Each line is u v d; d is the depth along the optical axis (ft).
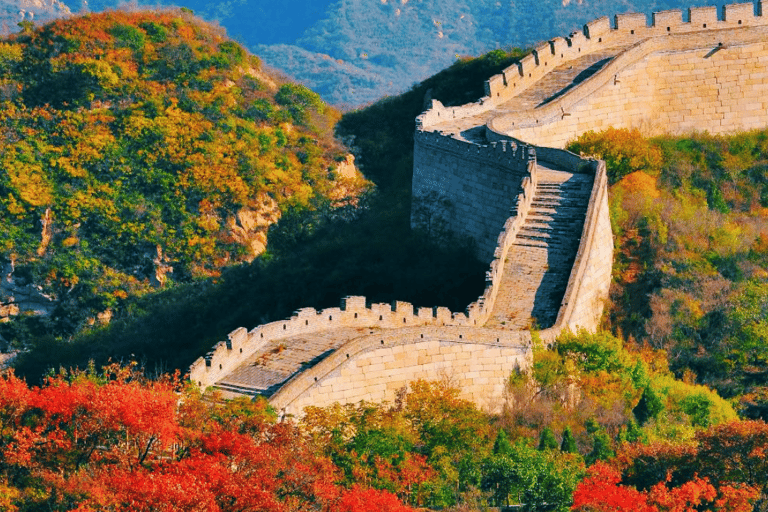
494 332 270.46
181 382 253.03
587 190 317.22
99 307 398.83
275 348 271.90
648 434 256.32
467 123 365.81
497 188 329.93
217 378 261.44
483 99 372.58
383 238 367.66
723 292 321.11
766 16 377.09
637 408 269.64
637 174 349.20
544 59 383.86
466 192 342.03
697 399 282.97
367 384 259.39
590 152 348.18
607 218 321.52
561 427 259.19
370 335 261.03
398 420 250.57
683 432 261.03
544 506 233.55
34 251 409.49
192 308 383.65
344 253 371.76
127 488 207.72
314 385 253.44
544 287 294.25
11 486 214.07
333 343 269.64
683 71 371.56
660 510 220.23
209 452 219.82
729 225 342.03
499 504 234.99
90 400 225.97
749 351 309.01
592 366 278.87
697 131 371.97
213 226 414.62
